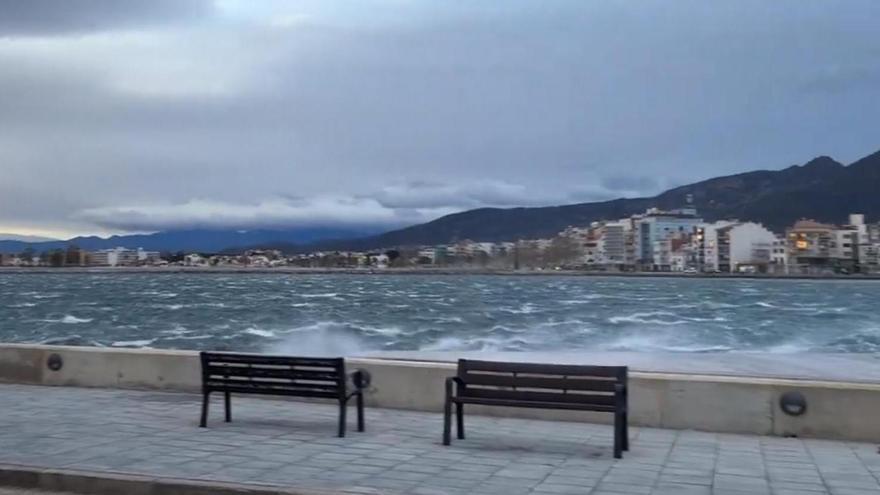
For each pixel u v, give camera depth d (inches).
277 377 418.0
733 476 337.7
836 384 421.1
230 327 2078.0
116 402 502.0
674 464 357.7
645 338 1643.7
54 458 357.4
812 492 314.2
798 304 3388.3
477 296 3993.6
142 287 5403.5
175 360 542.6
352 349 1433.3
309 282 6870.1
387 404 483.8
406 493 306.7
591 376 377.7
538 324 2075.5
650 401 441.1
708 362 1055.6
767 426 422.9
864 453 382.6
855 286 6240.2
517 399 385.7
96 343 1663.4
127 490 322.0
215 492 314.0
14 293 4357.8
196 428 425.4
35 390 547.2
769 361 1079.6
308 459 359.3
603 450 383.9
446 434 391.9
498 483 322.7
